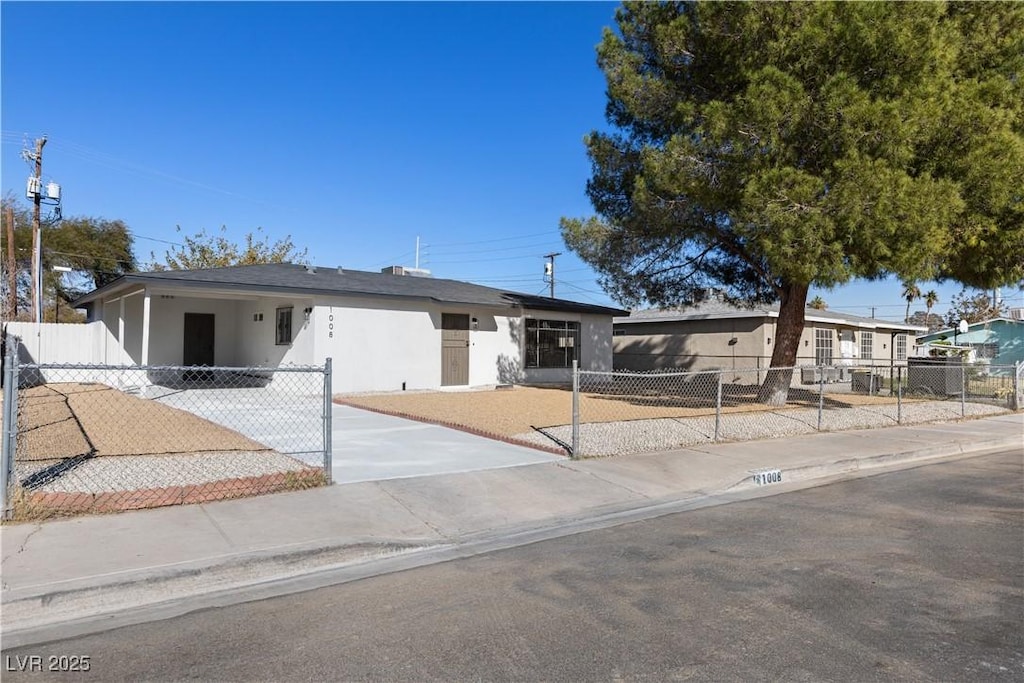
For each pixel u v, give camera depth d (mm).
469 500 7258
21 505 5906
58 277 35719
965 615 4367
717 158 12898
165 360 20594
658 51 14797
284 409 14797
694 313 28234
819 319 27984
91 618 4340
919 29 12156
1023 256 14555
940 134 12500
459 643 3949
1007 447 12828
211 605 4582
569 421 12930
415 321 19562
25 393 16234
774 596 4711
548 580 5082
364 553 5664
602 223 16094
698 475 8906
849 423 14570
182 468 7895
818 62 12305
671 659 3729
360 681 3488
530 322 23312
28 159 28172
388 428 11922
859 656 3766
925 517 7047
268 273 19359
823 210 11820
